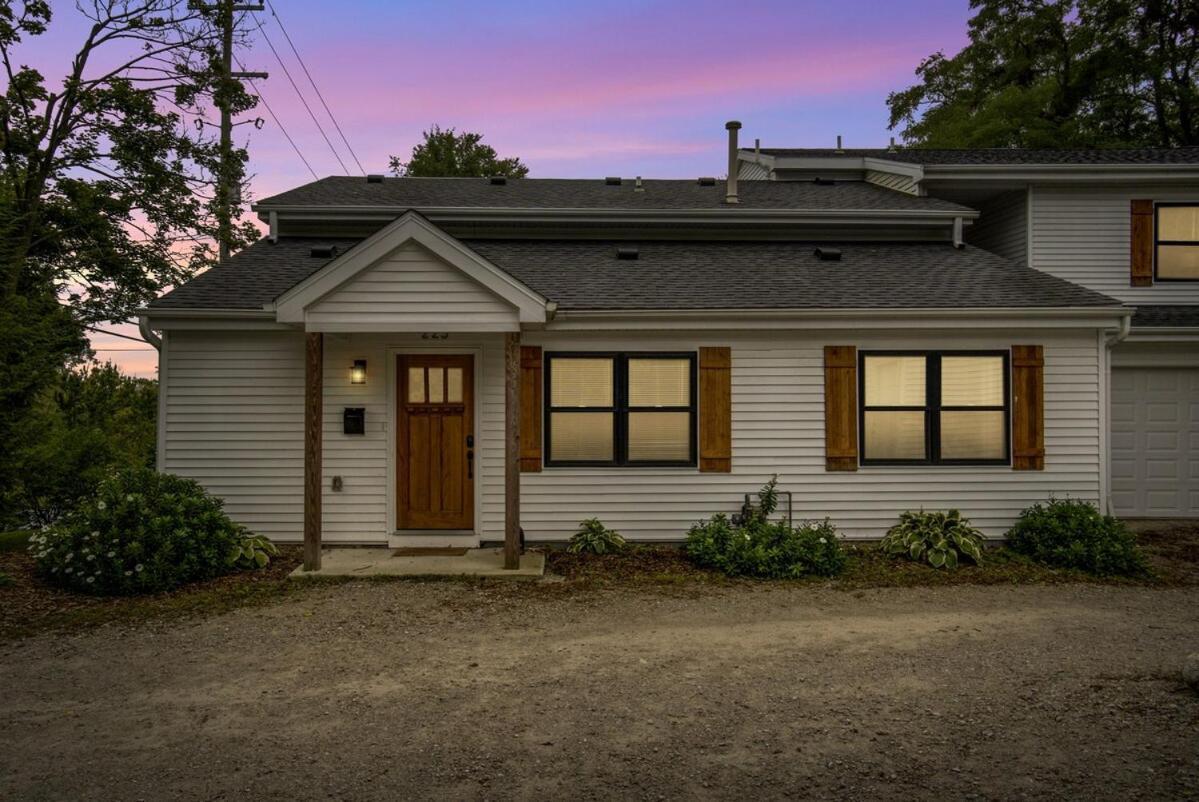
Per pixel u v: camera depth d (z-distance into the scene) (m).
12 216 13.12
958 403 9.73
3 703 4.91
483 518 9.48
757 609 7.13
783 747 4.22
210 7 15.68
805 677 5.33
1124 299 12.28
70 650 5.94
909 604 7.31
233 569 8.37
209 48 16.14
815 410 9.66
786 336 9.63
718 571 8.47
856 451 9.62
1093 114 23.52
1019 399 9.63
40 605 7.08
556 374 9.62
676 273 10.62
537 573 8.09
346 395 9.46
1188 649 5.91
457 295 8.10
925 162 13.86
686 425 9.70
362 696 5.01
